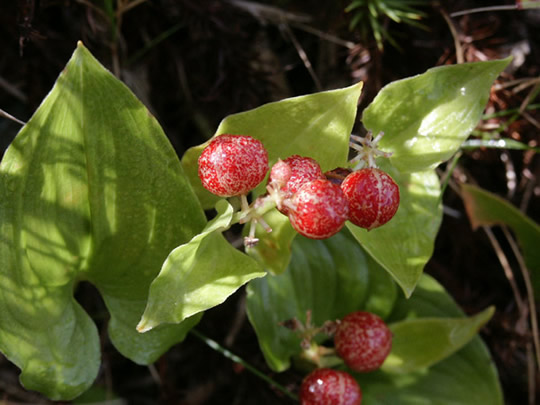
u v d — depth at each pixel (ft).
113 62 0.28
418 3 0.29
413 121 0.22
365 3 0.28
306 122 0.20
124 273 0.21
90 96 0.17
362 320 0.25
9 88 0.29
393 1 0.28
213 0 0.28
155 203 0.20
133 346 0.22
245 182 0.18
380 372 0.28
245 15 0.29
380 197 0.18
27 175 0.18
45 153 0.18
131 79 0.29
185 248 0.17
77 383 0.21
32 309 0.20
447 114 0.21
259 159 0.18
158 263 0.21
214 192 0.18
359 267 0.27
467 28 0.29
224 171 0.18
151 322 0.17
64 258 0.20
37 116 0.17
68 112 0.17
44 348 0.21
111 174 0.19
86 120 0.18
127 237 0.20
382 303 0.28
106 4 0.26
